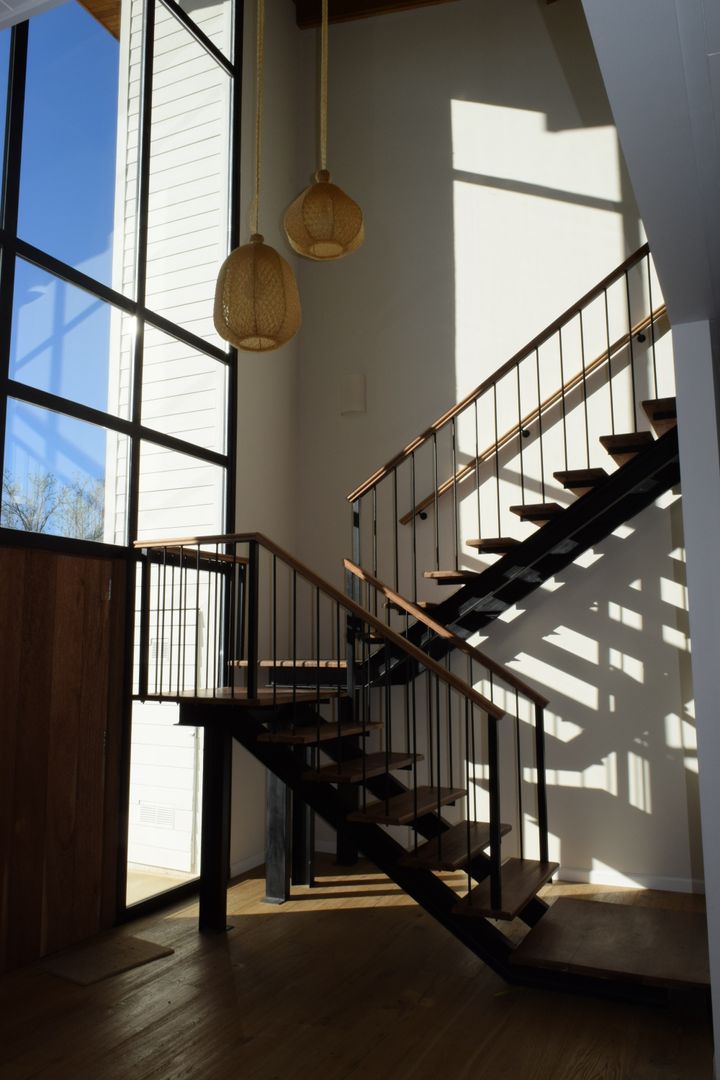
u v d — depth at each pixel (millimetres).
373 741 5914
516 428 5719
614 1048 3055
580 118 5988
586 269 5844
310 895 4977
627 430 5555
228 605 5523
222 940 4199
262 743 4188
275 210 6426
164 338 5145
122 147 4859
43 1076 2840
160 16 5316
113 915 4406
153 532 4941
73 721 4223
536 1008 3393
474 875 4293
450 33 6438
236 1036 3137
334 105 6727
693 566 3166
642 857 5223
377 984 3629
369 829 3896
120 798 4508
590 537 5004
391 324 6371
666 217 2527
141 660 4504
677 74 1973
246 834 5602
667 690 5273
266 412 6152
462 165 6277
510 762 5598
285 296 3385
